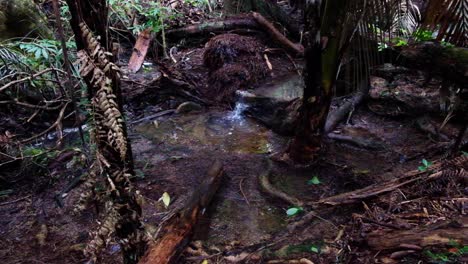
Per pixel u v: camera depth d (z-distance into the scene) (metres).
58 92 3.39
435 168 2.47
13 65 3.21
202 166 2.93
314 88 2.60
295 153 2.88
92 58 1.29
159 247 1.94
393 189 2.38
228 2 5.12
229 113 3.69
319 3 2.33
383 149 3.03
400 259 1.89
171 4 5.05
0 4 3.61
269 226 2.33
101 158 1.36
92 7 1.33
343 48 2.41
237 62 3.97
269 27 4.38
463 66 2.82
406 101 3.33
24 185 2.76
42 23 3.89
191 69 4.26
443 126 3.05
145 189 2.67
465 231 1.91
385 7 2.10
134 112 3.72
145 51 4.41
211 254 2.12
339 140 3.14
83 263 2.07
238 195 2.61
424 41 3.05
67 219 2.41
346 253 2.03
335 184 2.68
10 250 2.20
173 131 3.43
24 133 3.25
